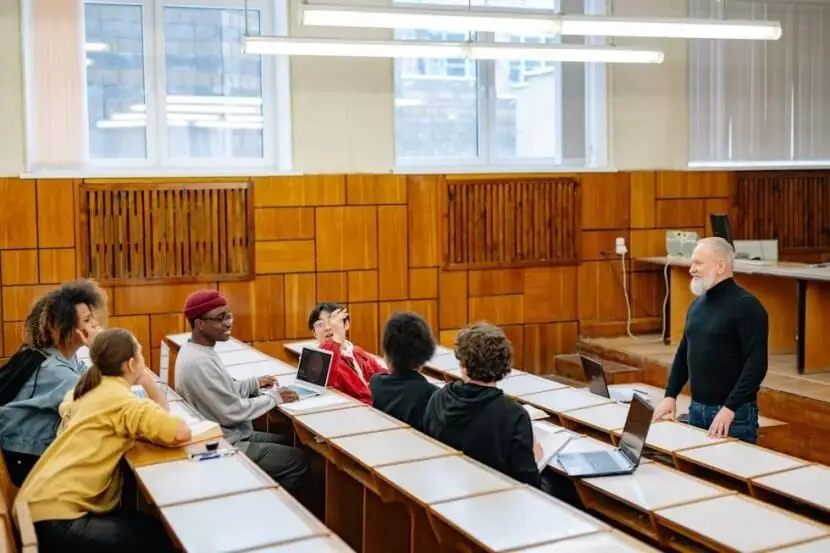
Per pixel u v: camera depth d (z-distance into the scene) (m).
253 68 7.72
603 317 8.48
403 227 7.85
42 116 7.04
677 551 2.99
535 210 8.23
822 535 2.72
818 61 9.15
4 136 6.92
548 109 8.49
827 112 9.23
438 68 8.12
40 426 3.80
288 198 7.54
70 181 7.01
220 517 2.83
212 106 7.62
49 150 7.07
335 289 7.70
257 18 7.70
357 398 5.15
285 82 7.59
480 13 5.82
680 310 8.04
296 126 7.58
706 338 4.20
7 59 6.90
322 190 7.62
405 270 7.88
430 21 5.74
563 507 2.89
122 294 7.17
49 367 3.86
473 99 8.27
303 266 7.61
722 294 4.20
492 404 3.50
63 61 7.07
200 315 4.36
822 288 6.75
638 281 8.56
